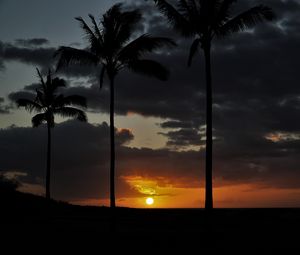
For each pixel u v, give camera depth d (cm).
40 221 2870
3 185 3953
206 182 1931
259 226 2655
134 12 2325
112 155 2259
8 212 3142
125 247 1839
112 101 2314
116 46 2316
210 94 2003
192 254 1684
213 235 1866
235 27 2044
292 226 2644
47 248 1812
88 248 1812
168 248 1809
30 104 4050
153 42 2255
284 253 1684
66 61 2322
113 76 2333
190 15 2044
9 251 1736
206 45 2023
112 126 2292
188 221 3089
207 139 1962
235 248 1802
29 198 3872
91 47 2330
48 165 4019
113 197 2216
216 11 2028
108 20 2325
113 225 2164
